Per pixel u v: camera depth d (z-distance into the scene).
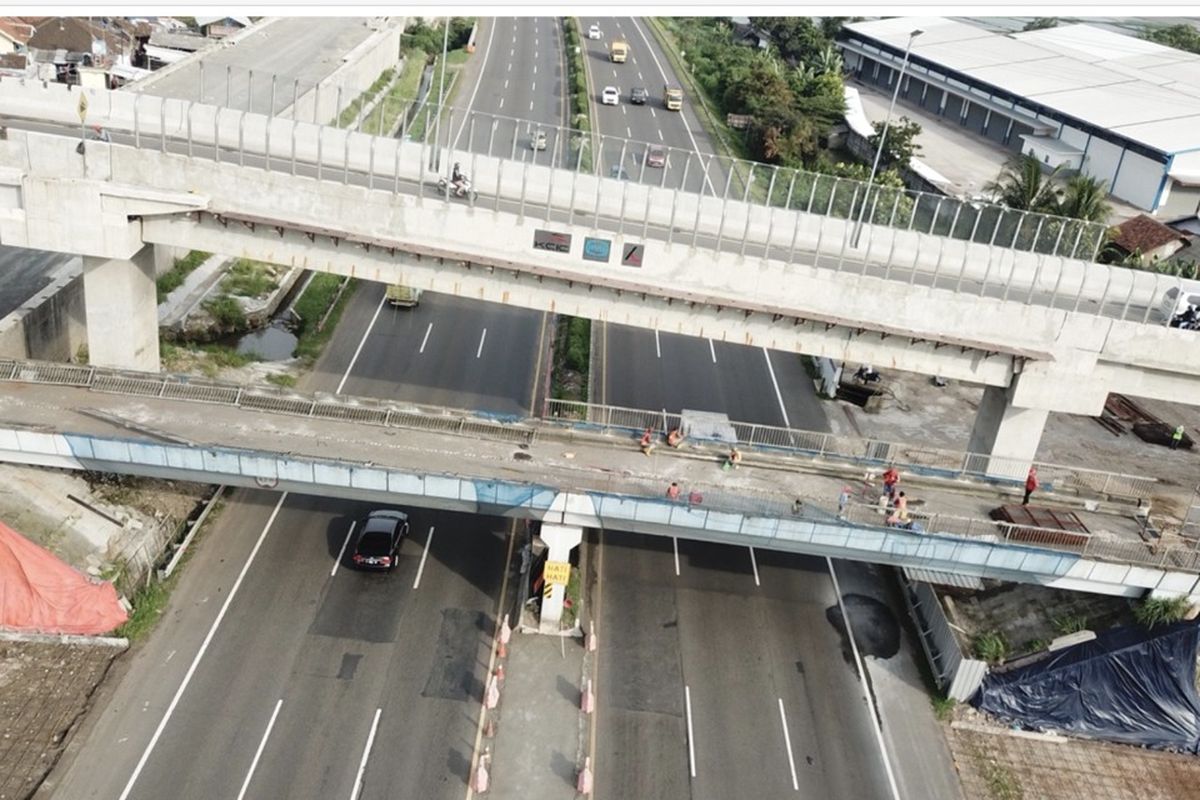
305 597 43.22
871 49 146.25
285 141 49.28
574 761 36.91
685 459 45.09
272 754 35.75
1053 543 41.97
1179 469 60.28
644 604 45.31
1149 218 91.81
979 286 47.41
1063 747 40.38
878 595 47.75
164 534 45.31
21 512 42.12
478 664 40.78
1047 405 47.31
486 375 63.09
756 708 40.38
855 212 50.78
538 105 113.31
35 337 52.28
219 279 67.81
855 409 64.38
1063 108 111.62
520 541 48.41
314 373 60.34
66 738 35.38
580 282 45.88
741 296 46.41
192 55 92.56
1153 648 41.75
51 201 43.69
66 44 100.00
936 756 39.22
